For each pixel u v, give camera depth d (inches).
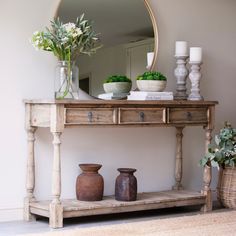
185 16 182.1
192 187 185.6
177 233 133.1
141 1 171.5
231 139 169.6
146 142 175.2
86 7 161.0
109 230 135.6
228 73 193.6
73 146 161.2
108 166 167.8
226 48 192.9
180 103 158.7
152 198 159.3
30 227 141.8
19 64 151.7
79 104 141.0
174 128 180.9
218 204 182.4
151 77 160.1
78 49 151.6
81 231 134.3
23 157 152.4
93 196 152.3
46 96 156.2
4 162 149.8
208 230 137.0
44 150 156.5
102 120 145.3
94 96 163.0
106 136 167.2
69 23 148.8
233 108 195.5
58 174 140.7
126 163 171.3
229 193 169.8
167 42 177.6
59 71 148.1
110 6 165.5
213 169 191.3
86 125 142.8
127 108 149.6
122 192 153.4
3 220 149.4
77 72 150.5
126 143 171.2
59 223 141.3
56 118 138.1
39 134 155.4
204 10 186.9
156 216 159.9
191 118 162.7
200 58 171.0
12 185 150.9
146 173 175.3
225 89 193.2
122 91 162.6
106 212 147.4
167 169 179.6
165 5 177.5
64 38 145.8
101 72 163.9
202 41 186.5
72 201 152.7
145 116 153.1
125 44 168.4
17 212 151.3
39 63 154.8
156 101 153.5
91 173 153.6
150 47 173.8
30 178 150.7
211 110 167.0
